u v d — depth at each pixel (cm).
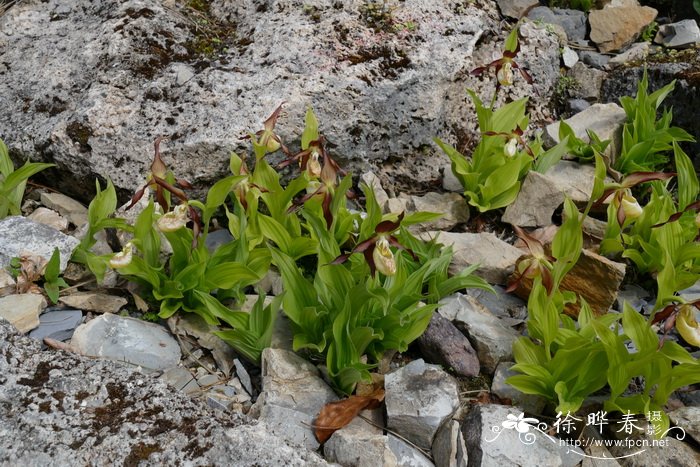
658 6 230
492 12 208
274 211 178
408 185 195
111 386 151
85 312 170
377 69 190
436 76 193
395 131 192
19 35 198
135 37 191
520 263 159
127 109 184
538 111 208
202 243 169
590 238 185
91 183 184
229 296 171
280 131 184
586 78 214
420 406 157
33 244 171
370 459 153
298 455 147
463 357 167
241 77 187
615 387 159
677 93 205
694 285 181
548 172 195
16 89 191
